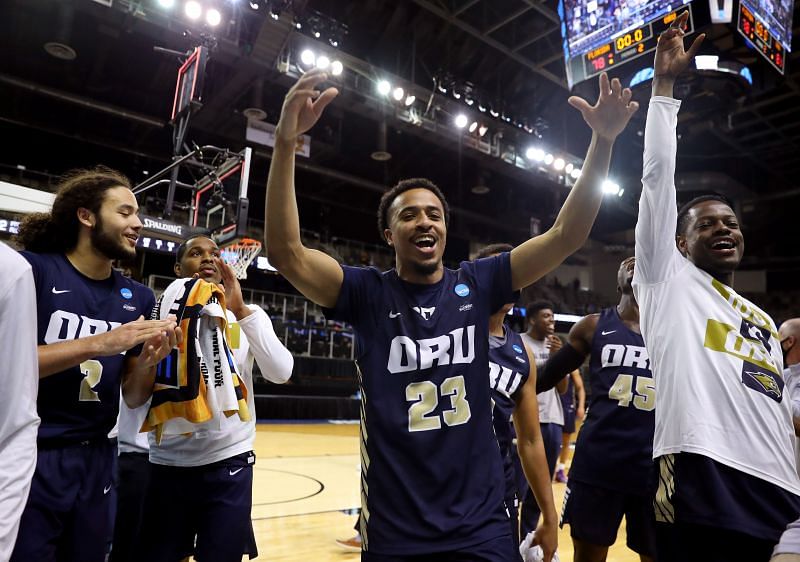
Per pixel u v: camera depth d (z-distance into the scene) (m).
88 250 1.84
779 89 13.20
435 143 15.26
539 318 4.18
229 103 12.28
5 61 11.93
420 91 13.03
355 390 13.96
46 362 1.41
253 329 2.29
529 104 15.49
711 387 1.63
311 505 4.64
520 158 15.20
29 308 1.20
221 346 2.09
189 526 2.13
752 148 16.67
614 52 6.52
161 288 13.02
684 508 1.57
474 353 1.54
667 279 1.80
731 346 1.68
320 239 18.11
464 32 12.98
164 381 1.97
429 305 1.57
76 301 1.76
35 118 13.53
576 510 2.47
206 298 2.09
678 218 2.01
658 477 1.69
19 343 1.17
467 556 1.35
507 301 1.65
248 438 2.21
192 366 1.98
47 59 11.96
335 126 14.22
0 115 13.11
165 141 14.81
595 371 2.60
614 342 2.56
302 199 18.19
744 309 1.77
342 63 11.93
